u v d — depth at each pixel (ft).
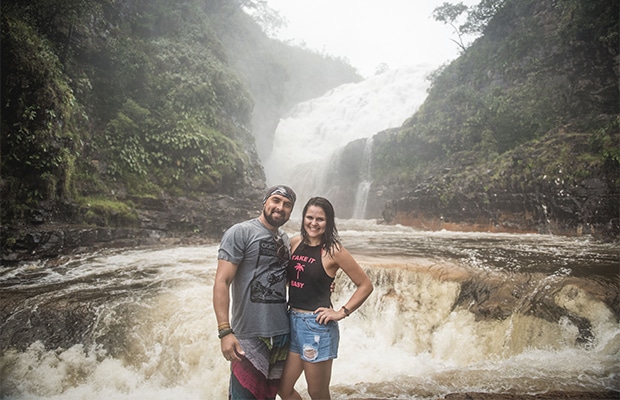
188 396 14.82
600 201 39.52
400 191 77.66
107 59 48.03
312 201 8.71
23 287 20.42
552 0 67.15
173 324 17.24
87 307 17.69
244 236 8.28
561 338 16.61
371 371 15.79
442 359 17.13
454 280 19.92
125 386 15.02
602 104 53.57
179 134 46.75
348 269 8.45
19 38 30.01
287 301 8.95
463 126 67.82
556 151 46.57
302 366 8.46
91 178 36.96
